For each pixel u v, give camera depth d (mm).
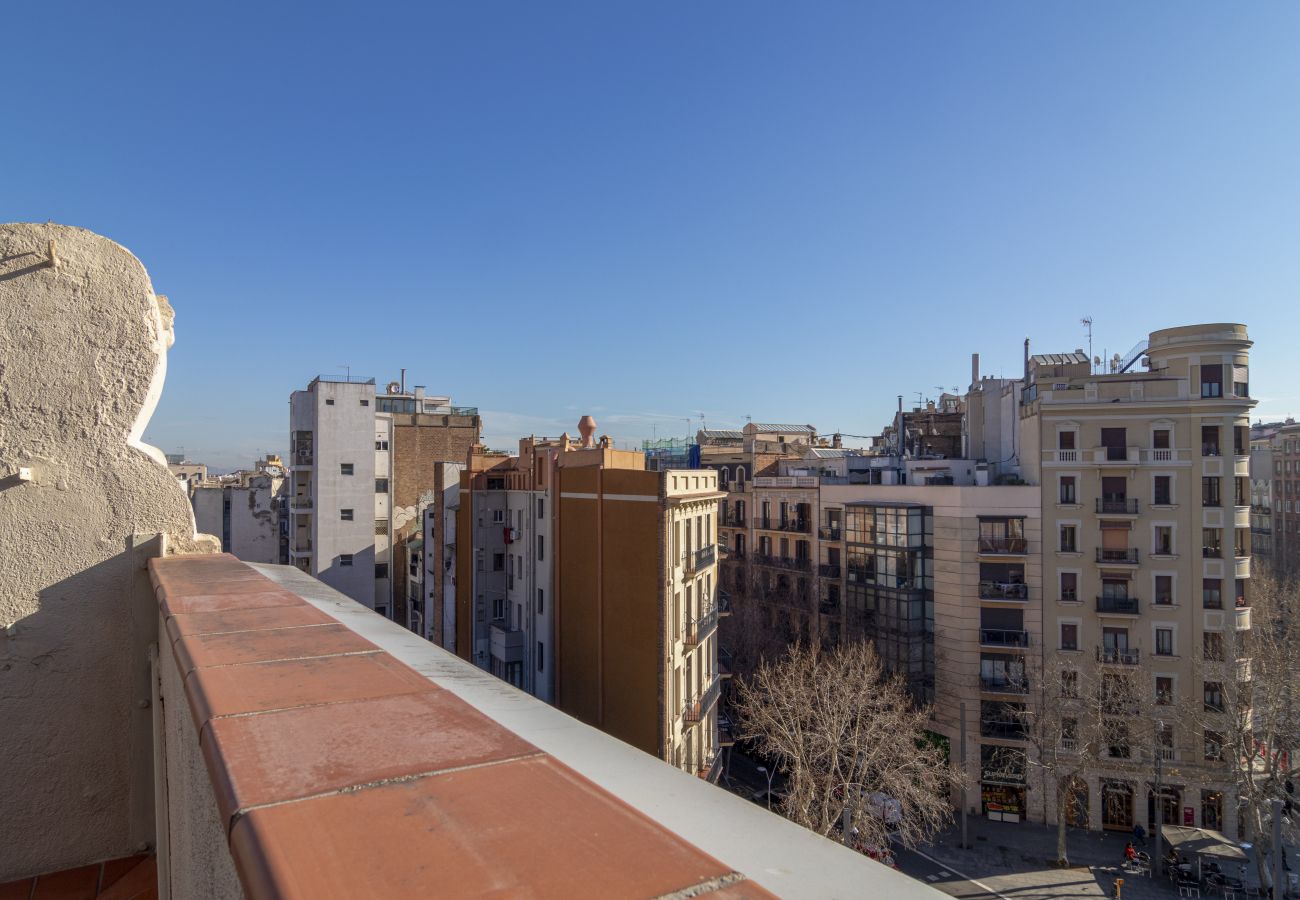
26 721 4129
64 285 4309
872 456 51469
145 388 4480
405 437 51844
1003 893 28391
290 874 862
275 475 65688
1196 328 34406
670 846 1021
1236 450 33781
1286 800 28250
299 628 2451
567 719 2625
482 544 33062
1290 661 30250
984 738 35781
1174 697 33250
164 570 3803
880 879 1351
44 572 4188
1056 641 35188
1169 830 30312
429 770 1265
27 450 4191
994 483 40812
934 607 37844
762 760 40719
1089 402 35156
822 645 42344
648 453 68125
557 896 830
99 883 4078
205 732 1457
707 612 29391
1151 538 34250
